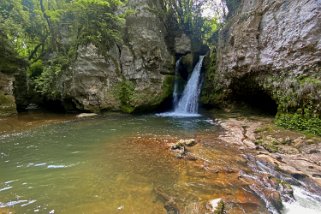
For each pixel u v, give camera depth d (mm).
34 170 6828
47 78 18188
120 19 17578
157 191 5461
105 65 17625
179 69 21375
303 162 7172
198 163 7219
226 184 5789
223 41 17484
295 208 4922
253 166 6988
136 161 7484
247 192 5383
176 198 5121
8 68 15805
